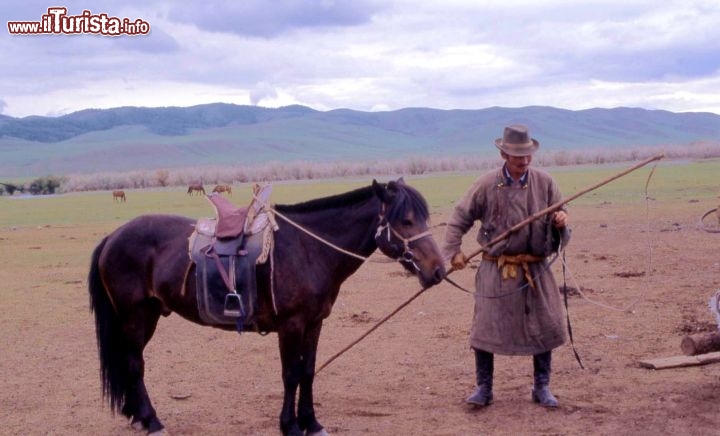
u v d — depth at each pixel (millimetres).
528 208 7344
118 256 7254
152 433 7078
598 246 18500
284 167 100750
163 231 7281
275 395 8320
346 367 9211
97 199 54156
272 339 10672
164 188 80000
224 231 6922
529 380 8445
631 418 7191
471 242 20672
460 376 8711
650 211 26250
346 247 6922
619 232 21000
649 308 11508
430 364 9227
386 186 6902
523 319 7375
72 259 19656
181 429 7367
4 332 11422
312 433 6910
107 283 7305
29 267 18312
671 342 9672
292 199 40688
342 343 10312
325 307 6930
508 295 7359
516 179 7359
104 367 7344
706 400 7574
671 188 38125
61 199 56531
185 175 94312
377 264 17172
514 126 7305
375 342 10320
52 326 11789
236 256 6809
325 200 6961
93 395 8492
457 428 7113
